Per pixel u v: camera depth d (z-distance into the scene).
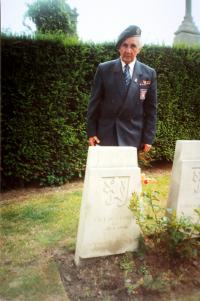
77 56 5.60
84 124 5.86
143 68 3.78
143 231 3.28
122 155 3.13
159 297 2.72
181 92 6.84
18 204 4.75
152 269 3.00
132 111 3.71
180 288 2.82
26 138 5.32
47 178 5.65
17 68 5.11
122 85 3.65
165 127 6.79
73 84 5.66
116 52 5.95
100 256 3.14
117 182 3.11
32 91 5.28
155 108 3.89
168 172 6.79
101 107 3.81
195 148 3.57
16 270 3.03
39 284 2.83
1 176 5.35
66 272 3.01
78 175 6.11
